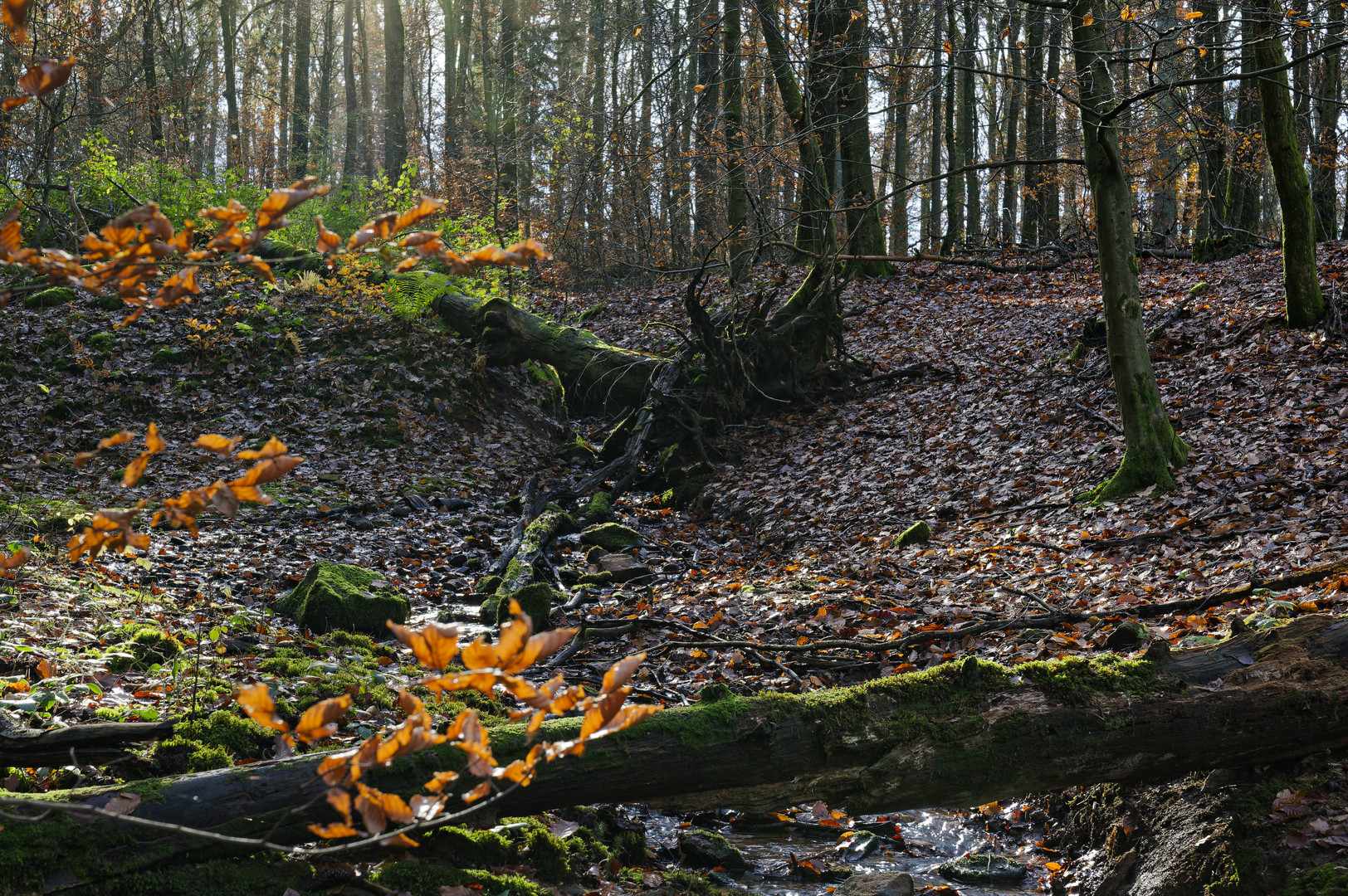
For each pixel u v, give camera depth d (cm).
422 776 347
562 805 369
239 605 718
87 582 669
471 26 3372
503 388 1503
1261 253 1644
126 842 310
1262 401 969
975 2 991
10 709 411
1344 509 701
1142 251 1941
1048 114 2278
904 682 405
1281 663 414
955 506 973
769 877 443
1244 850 365
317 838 341
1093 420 1068
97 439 1210
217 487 196
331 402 1374
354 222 1859
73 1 1777
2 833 297
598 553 996
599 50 2742
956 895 427
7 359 1315
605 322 1859
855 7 1590
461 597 860
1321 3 722
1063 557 775
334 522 1041
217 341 1420
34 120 1458
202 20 3466
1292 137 1071
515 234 1977
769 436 1328
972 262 1945
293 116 2997
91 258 176
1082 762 394
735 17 1816
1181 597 636
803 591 802
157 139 2411
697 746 374
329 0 4028
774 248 2272
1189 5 854
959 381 1335
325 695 496
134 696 471
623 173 1759
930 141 3678
